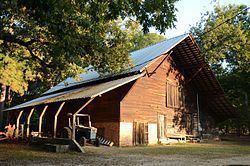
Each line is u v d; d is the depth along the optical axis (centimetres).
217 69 3747
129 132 2011
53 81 1653
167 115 2392
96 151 1493
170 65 2534
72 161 1041
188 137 2550
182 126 2528
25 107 2222
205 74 2533
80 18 981
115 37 1445
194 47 2353
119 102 1995
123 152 1480
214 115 2953
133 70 1989
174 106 2483
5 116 3628
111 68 1445
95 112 2147
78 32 1055
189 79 2650
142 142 2092
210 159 1184
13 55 1656
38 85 4038
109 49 1373
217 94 2645
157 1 962
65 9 884
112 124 2002
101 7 935
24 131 2478
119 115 1972
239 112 3222
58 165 923
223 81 3506
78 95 1778
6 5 887
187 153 1470
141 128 2111
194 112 2700
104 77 2180
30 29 1215
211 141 2708
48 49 1223
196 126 2686
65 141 1521
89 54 1147
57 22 941
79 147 1427
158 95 2338
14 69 2853
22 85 3008
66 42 991
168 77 2488
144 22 988
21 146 1673
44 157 1156
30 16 994
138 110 2116
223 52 3675
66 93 2141
